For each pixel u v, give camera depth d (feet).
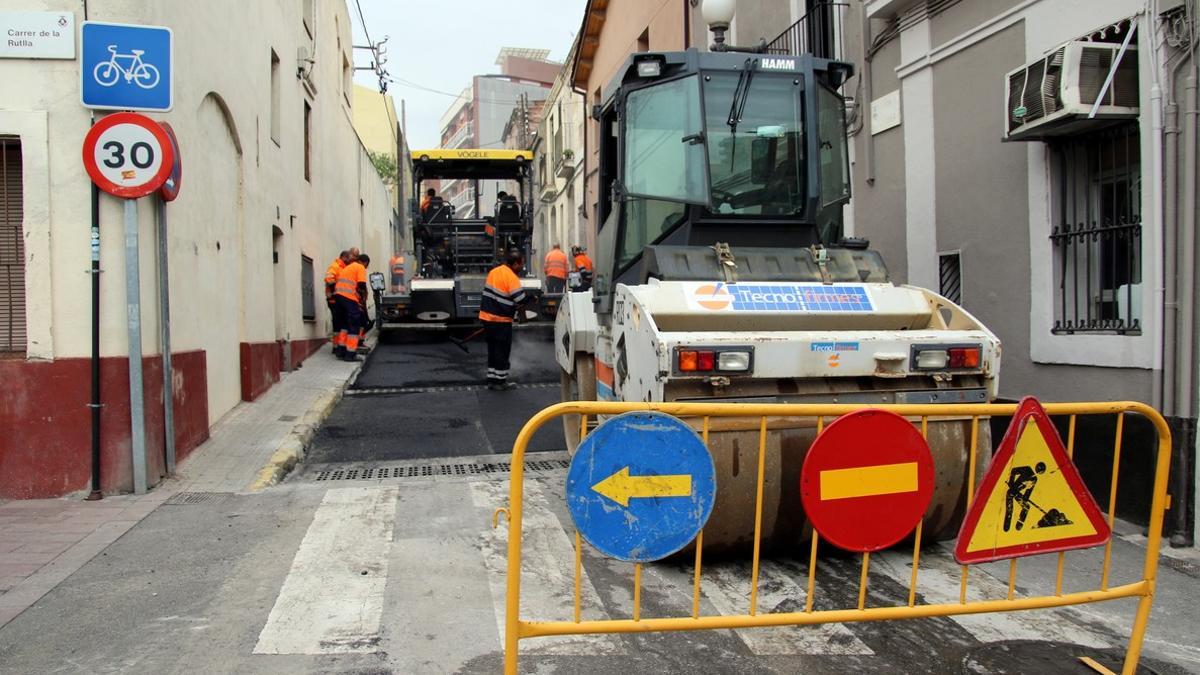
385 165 132.57
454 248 60.13
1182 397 17.08
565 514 19.17
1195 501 17.07
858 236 28.25
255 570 15.39
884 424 11.25
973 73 22.68
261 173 34.40
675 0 51.29
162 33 20.49
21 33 20.21
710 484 10.84
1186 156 16.80
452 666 11.76
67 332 20.49
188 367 24.08
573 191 99.09
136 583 14.74
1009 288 21.65
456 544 16.99
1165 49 17.17
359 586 14.65
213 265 27.37
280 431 27.14
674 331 16.10
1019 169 21.17
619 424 10.44
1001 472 11.56
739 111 18.58
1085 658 12.23
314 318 50.19
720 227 18.31
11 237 20.95
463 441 27.68
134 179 20.29
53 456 20.35
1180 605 14.48
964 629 13.28
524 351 49.70
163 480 21.72
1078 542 12.09
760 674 11.64
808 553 16.70
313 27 50.52
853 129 28.25
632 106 19.40
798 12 33.04
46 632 12.71
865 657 12.22
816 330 16.76
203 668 11.59
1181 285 17.07
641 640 12.69
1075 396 19.75
